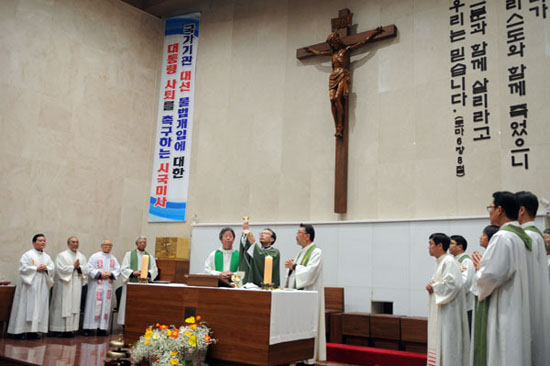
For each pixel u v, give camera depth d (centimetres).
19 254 946
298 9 1053
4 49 965
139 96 1167
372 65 938
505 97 796
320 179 959
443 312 541
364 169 912
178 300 546
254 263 612
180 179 1122
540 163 749
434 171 844
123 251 1106
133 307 586
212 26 1157
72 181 1036
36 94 998
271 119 1038
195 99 1144
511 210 391
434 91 866
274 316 482
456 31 862
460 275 546
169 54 1191
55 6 1045
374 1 960
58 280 905
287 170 999
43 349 710
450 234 790
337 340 773
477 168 804
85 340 841
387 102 911
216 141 1097
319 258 630
